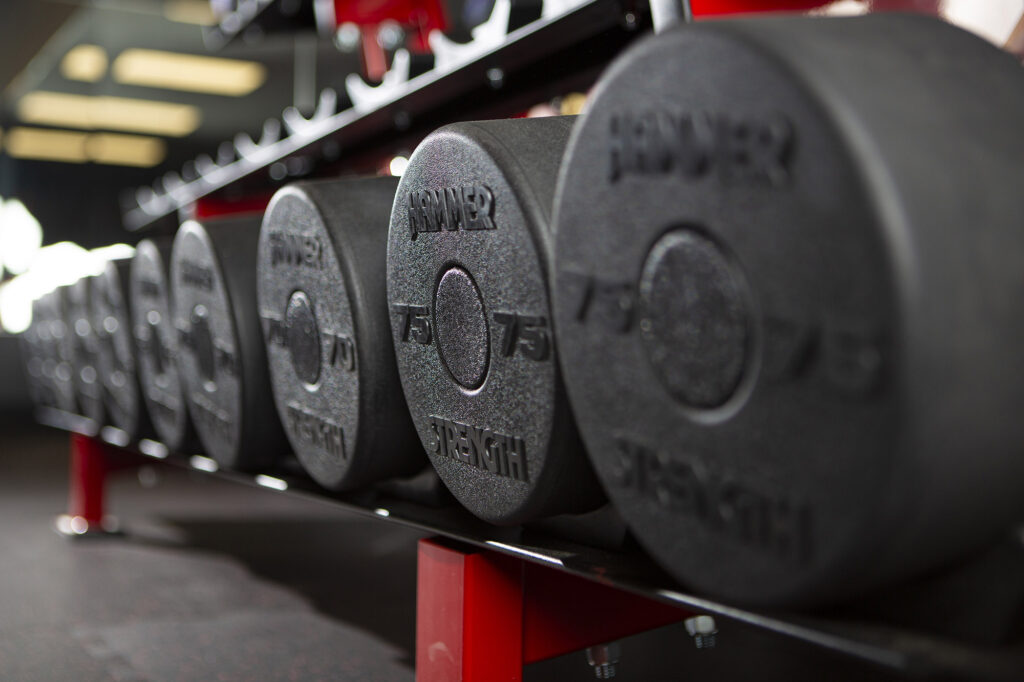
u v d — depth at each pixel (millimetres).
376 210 871
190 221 1171
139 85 6414
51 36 4691
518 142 657
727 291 475
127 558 1900
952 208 422
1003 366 431
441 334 729
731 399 481
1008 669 431
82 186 7207
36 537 2125
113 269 1621
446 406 737
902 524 423
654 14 801
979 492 441
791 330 445
